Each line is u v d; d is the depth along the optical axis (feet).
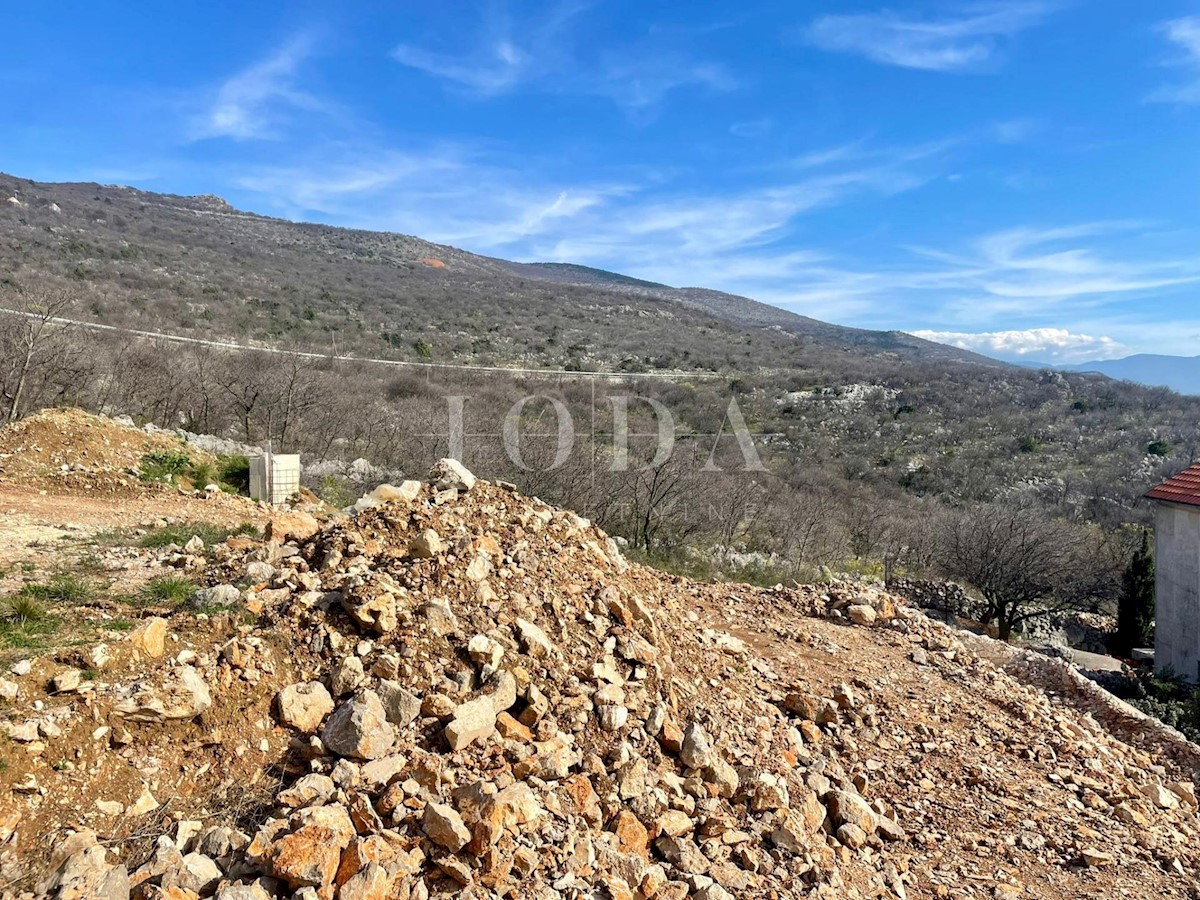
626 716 13.91
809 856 12.46
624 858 10.89
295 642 13.47
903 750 18.42
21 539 22.02
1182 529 47.26
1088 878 14.80
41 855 9.09
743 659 20.88
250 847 9.25
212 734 11.31
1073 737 21.09
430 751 11.73
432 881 9.64
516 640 14.61
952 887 13.62
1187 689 38.37
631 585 20.80
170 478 33.63
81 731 10.48
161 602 16.43
